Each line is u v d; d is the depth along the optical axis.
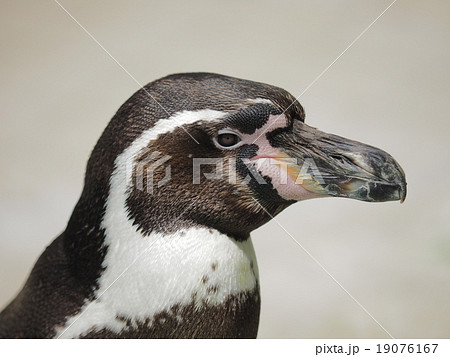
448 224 12.62
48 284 5.70
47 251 6.03
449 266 12.02
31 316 5.68
